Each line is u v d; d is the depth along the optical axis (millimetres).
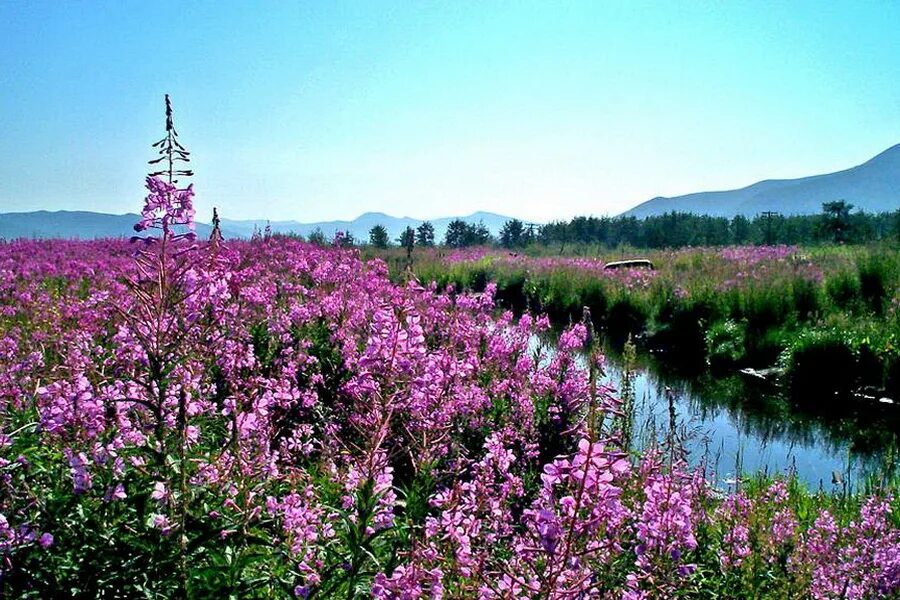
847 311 17422
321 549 3441
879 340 14617
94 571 3000
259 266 12867
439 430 5203
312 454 5777
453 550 3430
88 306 7934
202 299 3758
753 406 13430
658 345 19078
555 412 6941
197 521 3170
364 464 3363
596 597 3023
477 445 6324
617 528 3379
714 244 63969
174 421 3453
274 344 7441
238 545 3230
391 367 3873
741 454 10273
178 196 3314
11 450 3703
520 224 68062
